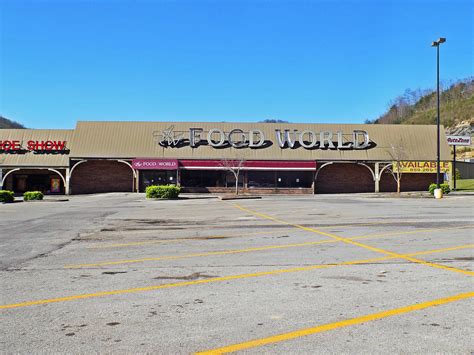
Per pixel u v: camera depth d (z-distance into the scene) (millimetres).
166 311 5180
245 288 6199
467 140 48188
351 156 45125
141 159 43062
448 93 141625
